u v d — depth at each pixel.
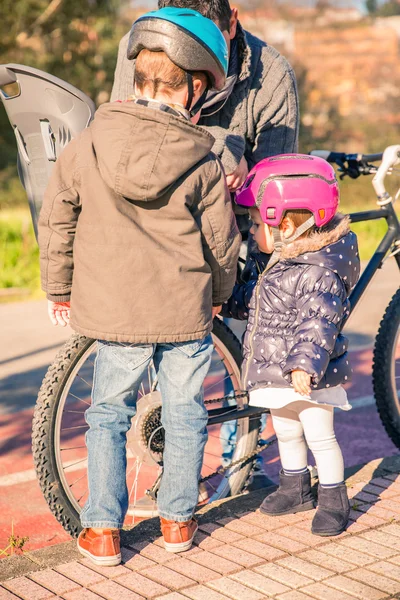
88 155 3.78
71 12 37.91
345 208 28.31
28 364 9.23
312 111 57.03
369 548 4.12
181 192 3.75
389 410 5.45
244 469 4.98
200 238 3.86
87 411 4.09
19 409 7.62
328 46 98.62
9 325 11.34
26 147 4.56
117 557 3.98
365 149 66.56
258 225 4.34
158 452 4.49
